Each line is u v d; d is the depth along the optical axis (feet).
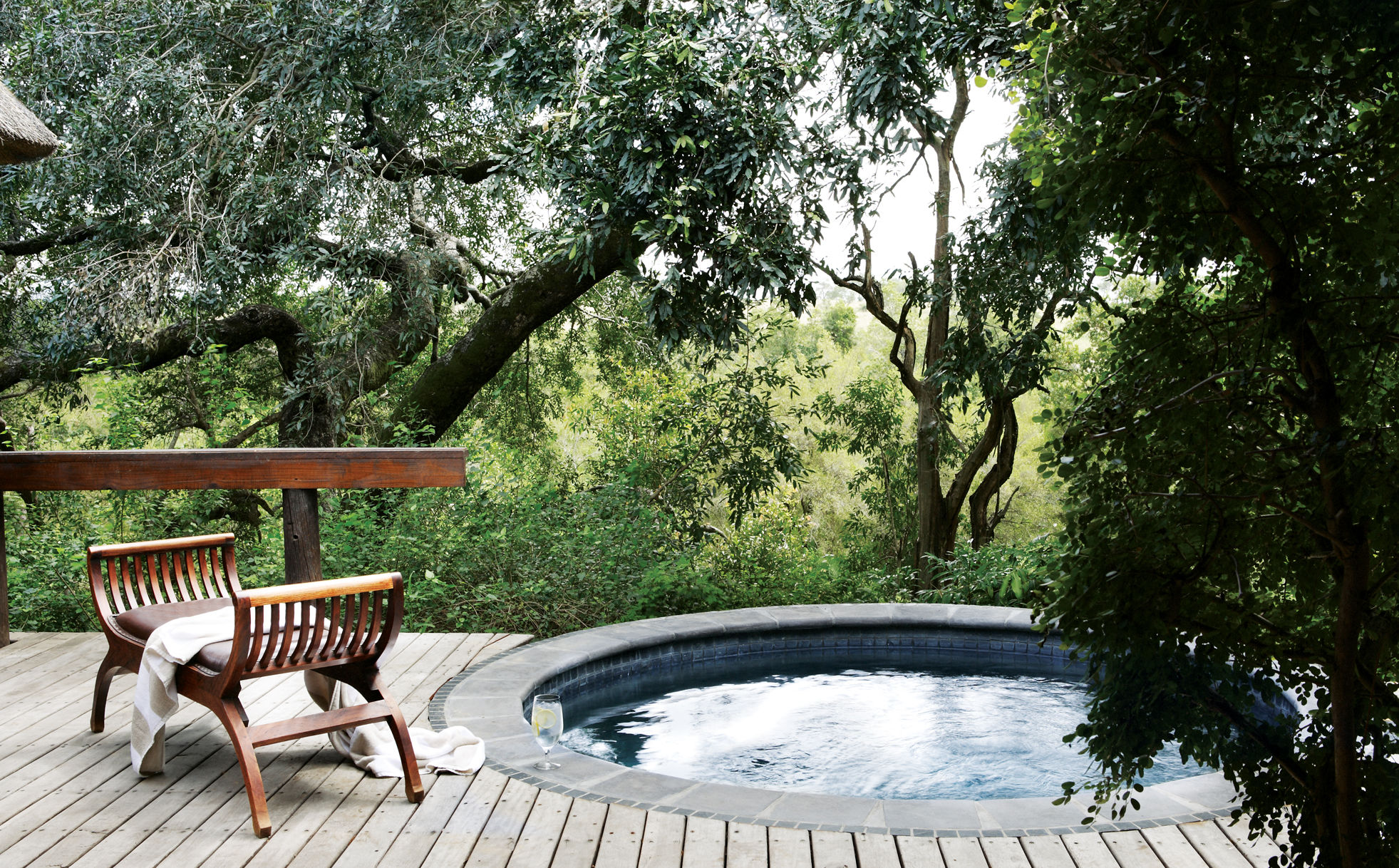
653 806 10.48
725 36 20.16
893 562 41.50
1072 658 5.37
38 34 25.61
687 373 33.96
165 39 27.07
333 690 12.52
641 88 19.27
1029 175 5.21
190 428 41.91
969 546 30.37
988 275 27.99
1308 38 4.56
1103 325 28.73
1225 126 4.80
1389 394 4.93
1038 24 5.02
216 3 26.48
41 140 14.62
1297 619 5.46
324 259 28.30
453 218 35.94
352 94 27.99
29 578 21.34
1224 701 5.53
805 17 20.94
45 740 12.37
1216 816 10.00
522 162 24.88
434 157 32.01
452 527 25.16
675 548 29.25
